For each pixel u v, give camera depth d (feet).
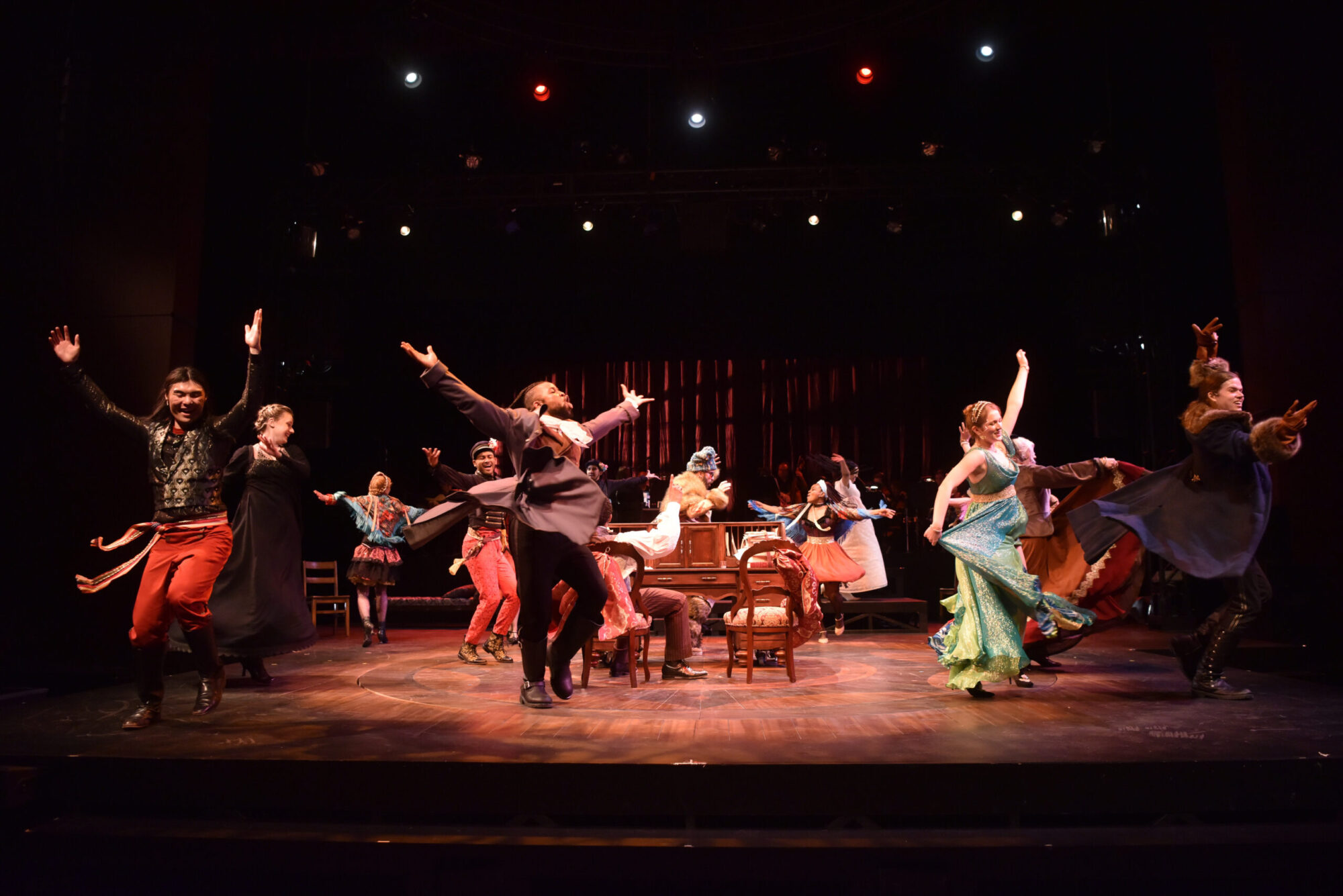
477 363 46.24
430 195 35.76
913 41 32.55
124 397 24.29
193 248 25.41
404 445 44.29
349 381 38.14
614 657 16.03
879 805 8.77
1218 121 25.36
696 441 46.39
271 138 34.04
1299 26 24.81
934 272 42.24
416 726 11.10
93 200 24.90
